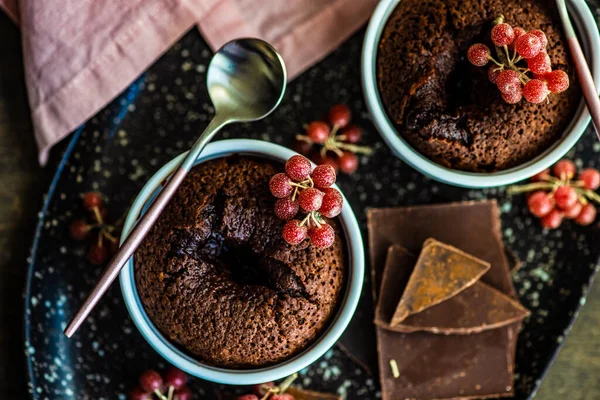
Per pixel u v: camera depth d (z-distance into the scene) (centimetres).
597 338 50
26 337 46
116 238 47
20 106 49
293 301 41
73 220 47
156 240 42
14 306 49
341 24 47
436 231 47
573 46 43
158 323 42
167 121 47
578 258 48
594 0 48
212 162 43
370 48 44
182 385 47
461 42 43
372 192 48
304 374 47
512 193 48
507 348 47
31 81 47
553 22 43
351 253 43
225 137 48
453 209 47
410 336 47
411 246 47
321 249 42
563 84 41
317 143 48
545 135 44
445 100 44
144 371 47
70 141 47
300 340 42
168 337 43
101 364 47
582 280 48
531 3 43
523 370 48
